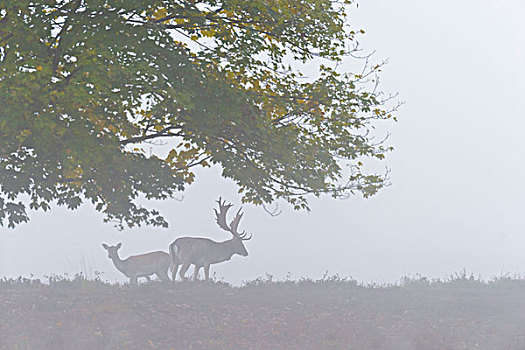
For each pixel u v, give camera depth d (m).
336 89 31.64
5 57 25.84
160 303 22.00
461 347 18.86
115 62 25.02
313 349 18.44
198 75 27.62
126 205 31.03
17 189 28.34
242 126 28.91
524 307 24.08
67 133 25.72
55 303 21.25
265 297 24.33
